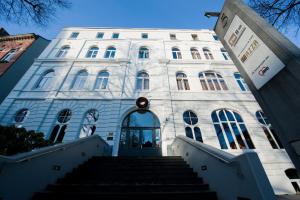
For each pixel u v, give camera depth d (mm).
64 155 4910
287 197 6543
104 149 8711
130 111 10758
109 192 3777
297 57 2111
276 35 2488
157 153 9344
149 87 11930
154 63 13461
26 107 10258
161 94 11453
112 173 5027
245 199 2684
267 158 8711
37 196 3518
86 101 10781
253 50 2881
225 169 3416
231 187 3141
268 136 9828
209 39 16141
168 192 3686
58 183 4320
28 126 9352
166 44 15336
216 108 10883
